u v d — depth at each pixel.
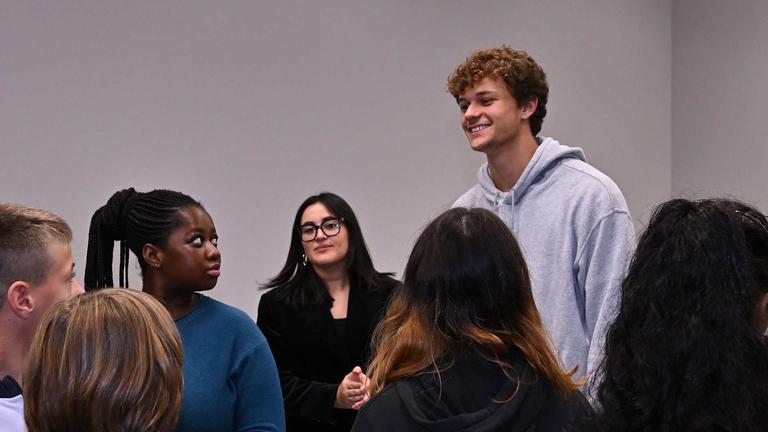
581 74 4.36
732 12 4.23
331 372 2.57
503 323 1.28
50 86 3.09
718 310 0.85
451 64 3.98
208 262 1.76
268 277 3.52
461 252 1.28
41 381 1.06
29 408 1.07
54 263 1.39
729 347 0.84
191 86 3.36
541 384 1.24
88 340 1.06
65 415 1.04
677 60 4.61
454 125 4.00
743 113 4.16
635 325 0.90
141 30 3.26
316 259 2.63
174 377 1.10
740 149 4.17
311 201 2.71
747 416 0.82
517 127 2.08
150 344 1.09
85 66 3.15
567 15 4.32
